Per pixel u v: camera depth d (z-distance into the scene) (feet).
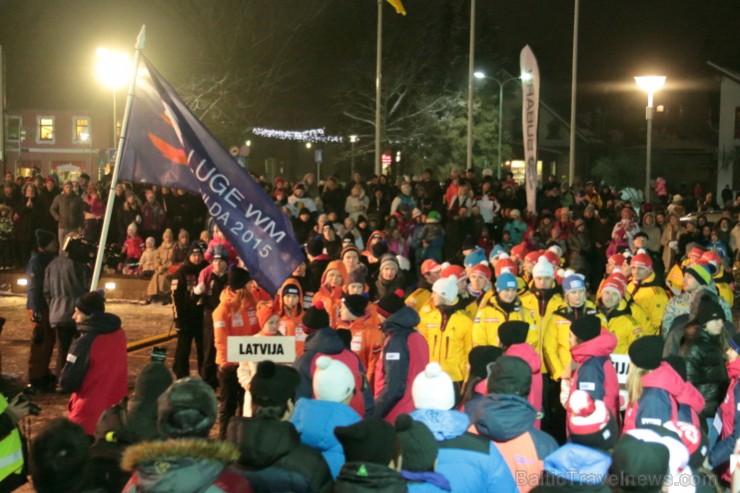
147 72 28.43
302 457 16.16
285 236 27.61
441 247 73.61
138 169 28.50
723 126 197.67
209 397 15.26
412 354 25.20
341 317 29.04
